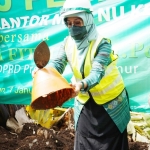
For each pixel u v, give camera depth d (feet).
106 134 10.65
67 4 9.91
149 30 13.05
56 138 14.34
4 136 14.76
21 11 14.10
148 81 13.29
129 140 14.51
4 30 14.32
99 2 13.20
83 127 10.88
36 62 9.51
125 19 13.14
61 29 13.89
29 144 13.98
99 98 10.45
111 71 10.50
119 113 10.62
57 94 9.61
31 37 14.19
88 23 10.00
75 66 10.50
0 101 14.75
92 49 10.14
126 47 13.24
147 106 13.39
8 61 14.47
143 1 12.96
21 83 14.51
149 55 13.15
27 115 15.80
